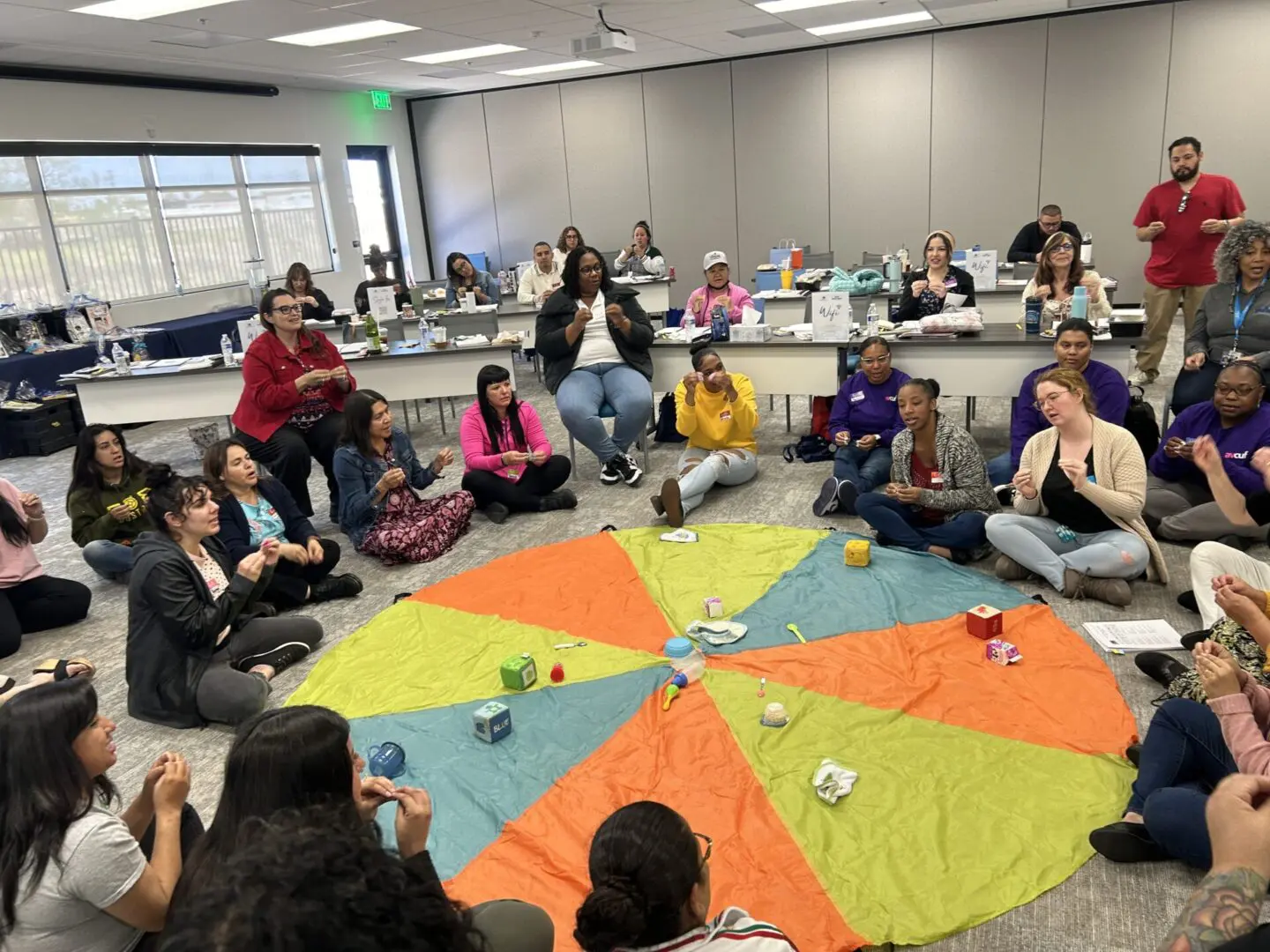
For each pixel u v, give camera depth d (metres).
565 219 11.85
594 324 5.50
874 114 10.03
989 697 2.77
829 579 3.68
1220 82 8.66
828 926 1.96
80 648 3.74
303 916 0.68
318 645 3.51
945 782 2.40
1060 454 3.49
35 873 1.44
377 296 6.95
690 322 6.14
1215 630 2.53
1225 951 0.77
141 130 8.49
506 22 7.31
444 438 6.70
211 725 3.03
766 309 7.10
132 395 5.98
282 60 8.29
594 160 11.44
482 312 6.60
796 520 4.46
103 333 7.68
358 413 4.29
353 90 10.91
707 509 4.71
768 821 2.31
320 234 10.89
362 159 11.60
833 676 2.95
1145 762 2.16
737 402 4.81
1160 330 6.37
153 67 8.15
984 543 3.84
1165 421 4.56
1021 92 9.38
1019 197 9.72
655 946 1.27
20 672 3.56
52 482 6.26
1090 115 9.20
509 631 3.45
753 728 2.70
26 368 7.03
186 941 0.69
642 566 3.96
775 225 10.85
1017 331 5.11
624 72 10.96
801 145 10.45
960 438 3.85
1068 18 9.00
